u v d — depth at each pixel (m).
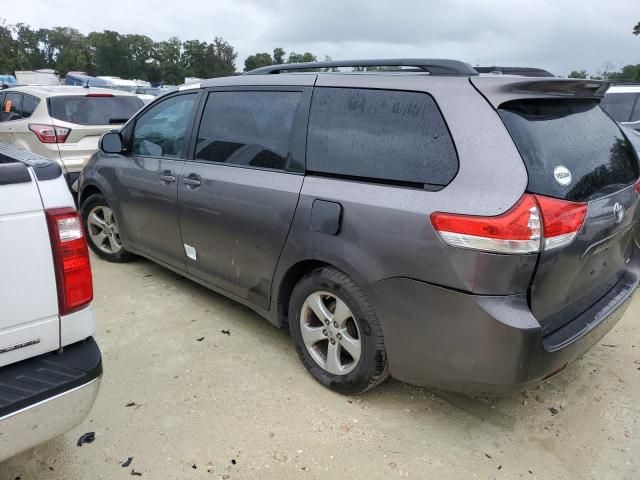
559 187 2.19
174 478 2.27
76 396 1.86
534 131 2.27
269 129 3.10
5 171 1.70
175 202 3.67
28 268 1.76
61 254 1.83
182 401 2.79
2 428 1.71
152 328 3.58
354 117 2.68
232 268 3.33
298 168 2.88
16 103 7.16
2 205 1.68
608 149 2.71
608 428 2.67
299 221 2.79
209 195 3.37
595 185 2.42
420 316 2.34
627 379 3.11
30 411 1.75
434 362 2.36
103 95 7.06
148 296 4.09
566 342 2.32
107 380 2.96
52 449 2.41
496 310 2.13
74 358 1.91
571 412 2.79
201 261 3.59
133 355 3.23
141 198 4.04
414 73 2.66
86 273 1.93
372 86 2.65
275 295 3.07
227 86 3.46
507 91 2.28
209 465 2.35
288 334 3.55
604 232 2.44
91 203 4.77
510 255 2.09
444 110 2.35
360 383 2.71
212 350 3.31
